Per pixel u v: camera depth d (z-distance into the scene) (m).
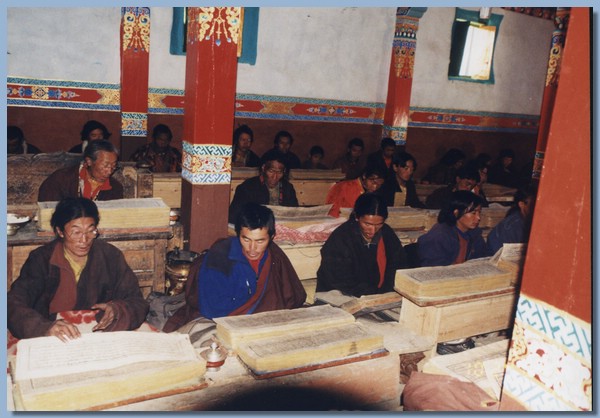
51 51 8.16
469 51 11.05
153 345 2.16
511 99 11.80
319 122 10.02
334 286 4.04
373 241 4.17
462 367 2.33
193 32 4.79
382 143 8.63
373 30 9.99
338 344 2.31
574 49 1.53
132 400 1.95
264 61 9.39
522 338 1.73
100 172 4.68
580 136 1.53
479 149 11.75
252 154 8.20
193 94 4.82
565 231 1.58
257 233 3.12
